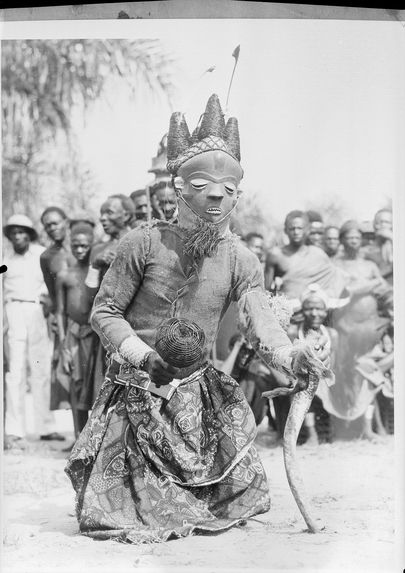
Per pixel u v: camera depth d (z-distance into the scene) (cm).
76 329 785
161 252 528
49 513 565
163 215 755
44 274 788
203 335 511
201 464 511
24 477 669
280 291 792
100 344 782
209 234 527
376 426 794
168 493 499
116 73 723
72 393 784
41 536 507
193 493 511
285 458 506
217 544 483
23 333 789
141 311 535
